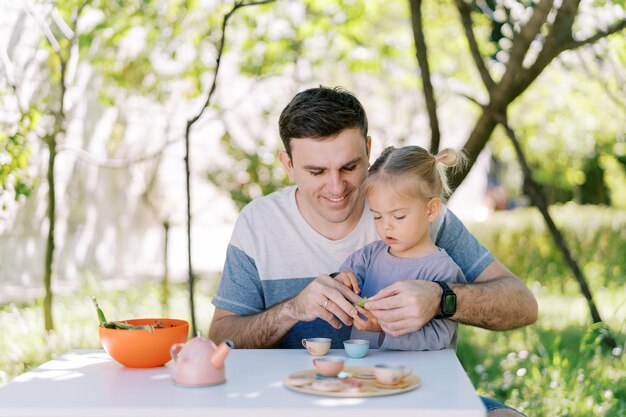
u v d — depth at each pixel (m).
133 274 9.77
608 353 4.96
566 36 4.59
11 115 6.48
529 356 4.90
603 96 7.72
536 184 5.15
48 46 5.77
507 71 4.65
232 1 5.95
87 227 9.24
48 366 2.14
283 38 6.34
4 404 1.75
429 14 7.73
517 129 9.55
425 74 4.80
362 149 2.53
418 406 1.68
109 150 9.49
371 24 7.95
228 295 2.73
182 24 6.21
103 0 5.64
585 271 8.80
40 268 8.33
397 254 2.56
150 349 2.07
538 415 3.87
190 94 6.90
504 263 9.53
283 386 1.88
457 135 12.57
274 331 2.48
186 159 4.62
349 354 2.21
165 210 10.27
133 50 7.04
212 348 1.91
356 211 2.69
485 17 5.34
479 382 4.51
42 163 8.09
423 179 2.48
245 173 8.54
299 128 2.47
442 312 2.30
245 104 8.91
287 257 2.72
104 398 1.80
